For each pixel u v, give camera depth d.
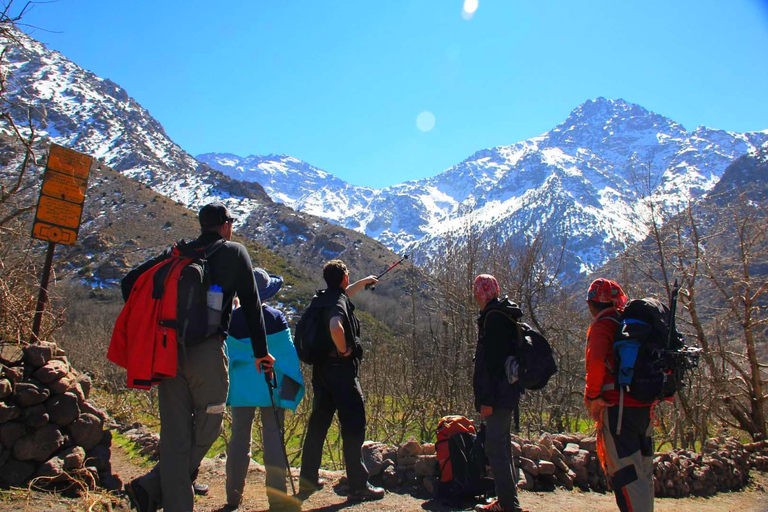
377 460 5.37
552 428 15.45
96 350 20.14
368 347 15.78
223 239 3.75
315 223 142.00
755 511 6.19
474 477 4.91
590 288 4.27
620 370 3.93
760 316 14.38
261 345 3.75
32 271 5.91
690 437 12.67
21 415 3.99
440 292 15.79
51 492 3.94
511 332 4.38
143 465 6.25
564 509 5.03
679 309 14.98
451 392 14.44
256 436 11.66
